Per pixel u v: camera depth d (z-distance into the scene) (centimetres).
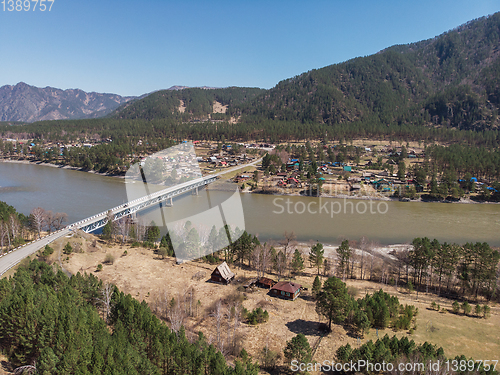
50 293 3678
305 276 6372
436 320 4747
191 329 4147
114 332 3309
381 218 11025
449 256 5844
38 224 7519
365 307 4597
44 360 2670
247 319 4528
